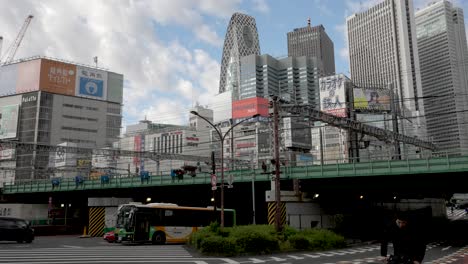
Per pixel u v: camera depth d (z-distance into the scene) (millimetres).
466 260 22047
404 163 40656
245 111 152625
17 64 154000
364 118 122562
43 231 58281
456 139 153000
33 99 148750
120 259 21016
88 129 158125
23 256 21391
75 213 76750
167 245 34844
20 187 74500
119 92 169125
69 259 20453
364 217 61531
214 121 187375
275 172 31625
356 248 30984
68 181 68375
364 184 46719
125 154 64312
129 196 69438
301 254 25266
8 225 32938
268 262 20500
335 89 131375
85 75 159750
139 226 36188
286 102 45000
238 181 50000
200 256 23469
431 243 39406
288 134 98312
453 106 155250
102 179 63562
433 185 44562
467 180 42562
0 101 154125
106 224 52812
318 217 48375
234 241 24312
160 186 57781
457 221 81875
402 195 64312
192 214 39156
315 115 46375
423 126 136500
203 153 161250
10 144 55969
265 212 64062
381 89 126312
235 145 145375
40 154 119750
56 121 151000
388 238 9453
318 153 124688
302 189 48750
